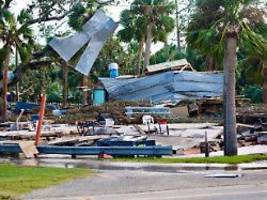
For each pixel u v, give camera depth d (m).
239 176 30.22
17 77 90.94
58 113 87.88
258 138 51.31
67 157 42.00
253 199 22.47
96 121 73.50
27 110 96.19
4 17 86.69
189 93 92.12
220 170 33.12
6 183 27.30
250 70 98.25
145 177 30.14
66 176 30.33
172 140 49.25
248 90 119.44
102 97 104.69
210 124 68.38
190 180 28.73
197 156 41.03
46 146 43.66
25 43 88.38
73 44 67.75
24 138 54.84
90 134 57.19
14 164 37.34
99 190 25.61
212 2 40.16
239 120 67.62
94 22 66.56
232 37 40.22
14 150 43.53
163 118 75.50
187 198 22.92
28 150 42.94
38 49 92.25
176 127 62.81
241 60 102.38
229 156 39.31
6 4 86.38
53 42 69.62
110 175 31.03
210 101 83.94
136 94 95.69
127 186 26.81
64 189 25.94
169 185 27.00
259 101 116.62
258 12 40.16
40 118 46.31
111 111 79.31
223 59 41.53
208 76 93.88
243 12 40.00
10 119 85.50
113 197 23.59
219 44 40.75
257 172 32.06
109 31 66.88
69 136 55.50
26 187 26.28
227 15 40.00
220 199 22.56
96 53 66.81
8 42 87.69
